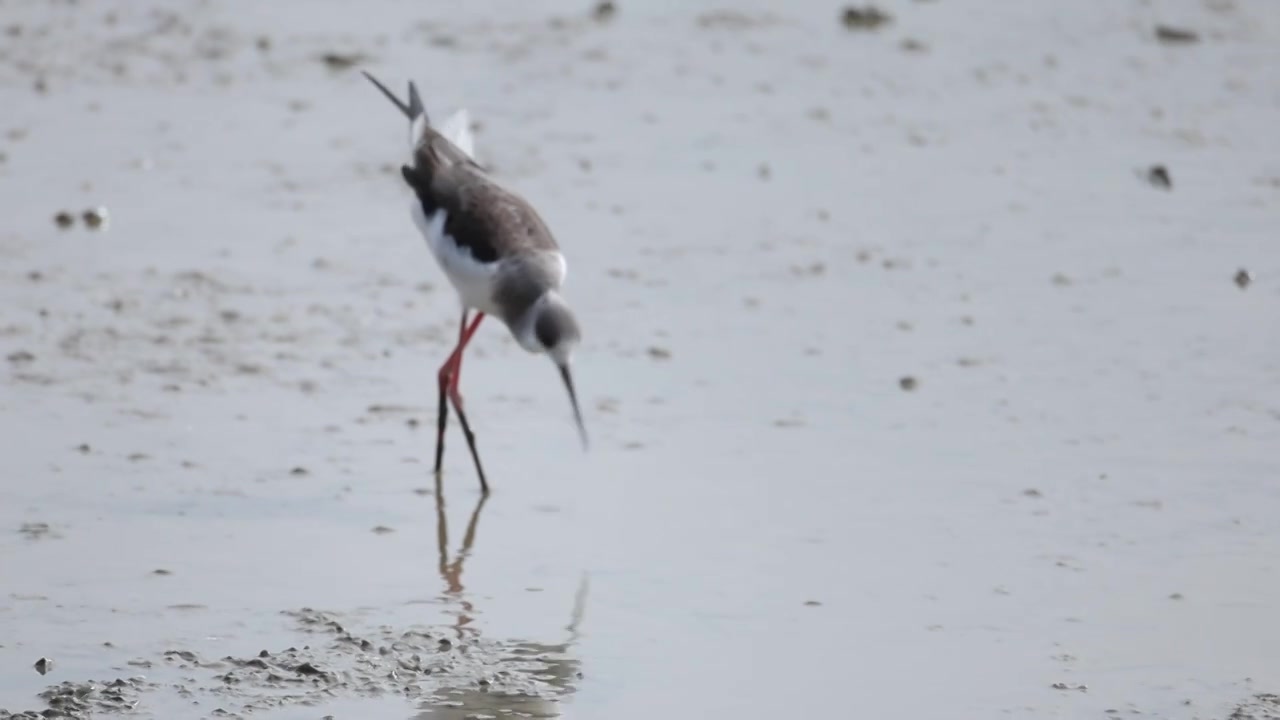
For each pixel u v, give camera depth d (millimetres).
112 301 14219
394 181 17656
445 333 14031
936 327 14258
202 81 20703
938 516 10859
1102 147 19188
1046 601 9711
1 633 9039
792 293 14992
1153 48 22953
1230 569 10125
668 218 16766
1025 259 15828
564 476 11516
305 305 14398
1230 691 8680
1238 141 19406
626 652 9062
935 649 9133
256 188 17297
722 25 23531
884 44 22984
